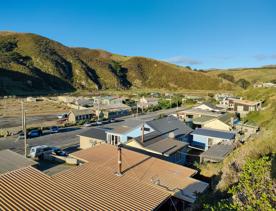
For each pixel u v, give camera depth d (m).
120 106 76.25
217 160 23.86
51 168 27.12
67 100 93.50
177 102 87.25
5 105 80.38
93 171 14.98
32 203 10.75
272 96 66.50
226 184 12.21
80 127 52.44
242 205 7.38
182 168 18.80
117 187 13.20
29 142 39.28
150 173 17.34
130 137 32.44
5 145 37.31
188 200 14.33
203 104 61.06
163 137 29.64
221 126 41.22
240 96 85.06
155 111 77.88
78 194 11.98
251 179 8.15
